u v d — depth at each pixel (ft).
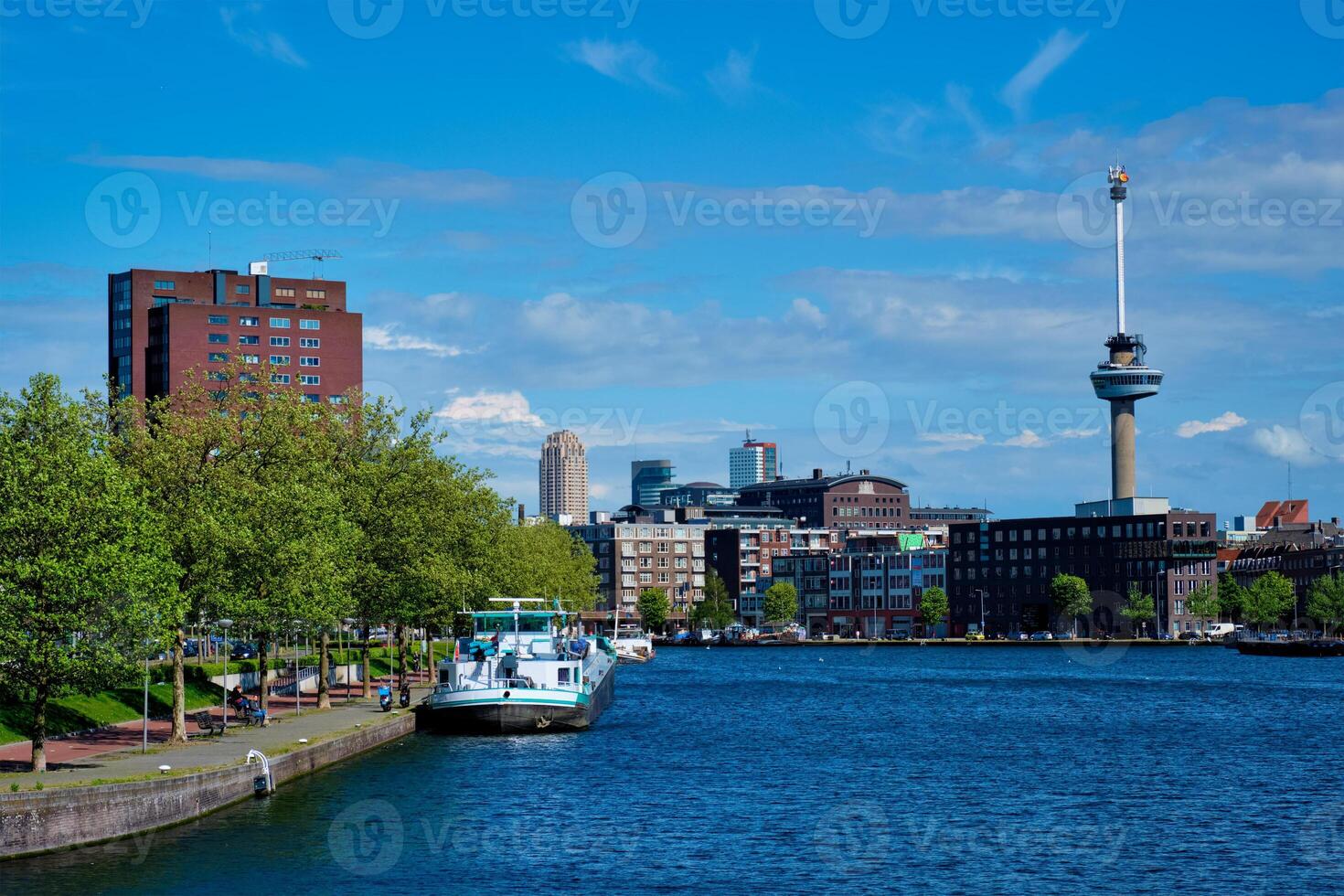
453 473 443.73
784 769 317.42
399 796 265.95
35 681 223.51
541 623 403.13
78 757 254.06
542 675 378.73
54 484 228.43
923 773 312.29
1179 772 317.01
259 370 329.52
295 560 298.76
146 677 264.93
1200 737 392.06
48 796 199.72
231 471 298.76
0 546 225.15
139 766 239.30
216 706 374.02
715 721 435.94
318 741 289.12
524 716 366.22
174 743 277.23
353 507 388.37
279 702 403.54
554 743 353.92
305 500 307.99
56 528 225.56
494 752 333.83
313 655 531.50
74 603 222.28
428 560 396.57
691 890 202.59
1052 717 459.32
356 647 605.31
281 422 319.68
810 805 268.62
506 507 524.93
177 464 289.12
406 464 404.98
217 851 213.66
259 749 271.69
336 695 440.45
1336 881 208.85
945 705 510.99
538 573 625.41
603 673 480.23
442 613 426.92
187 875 200.95
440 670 393.50
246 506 295.69
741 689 602.03
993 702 524.93
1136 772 317.01
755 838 236.43
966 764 329.11
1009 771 318.04
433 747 338.75
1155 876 212.23
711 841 233.76
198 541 277.23
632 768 313.12
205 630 309.83
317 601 312.91
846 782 298.35
